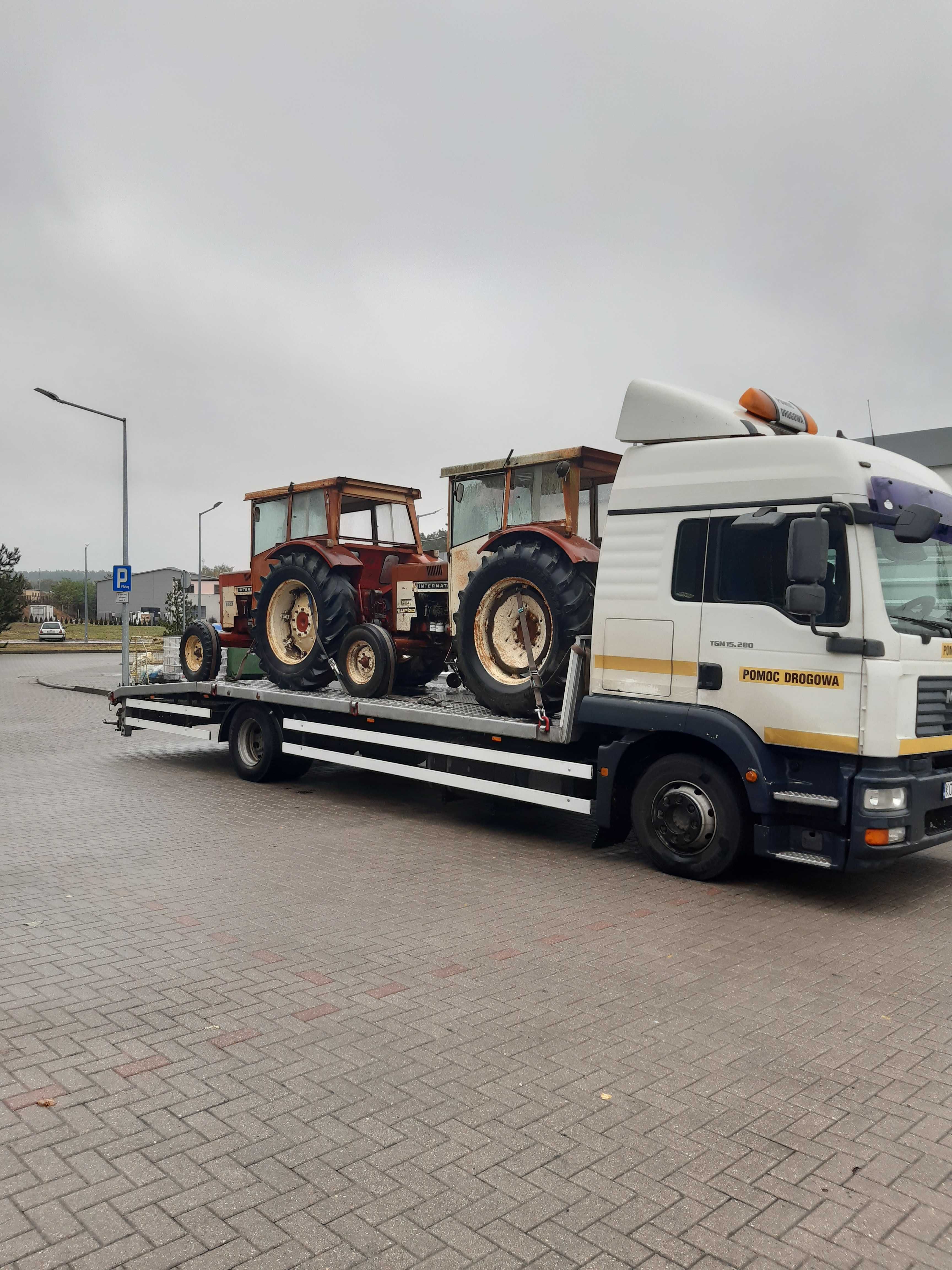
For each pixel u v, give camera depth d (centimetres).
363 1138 330
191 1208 289
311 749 985
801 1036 416
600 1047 403
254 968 493
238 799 988
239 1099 357
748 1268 266
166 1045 403
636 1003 450
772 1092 366
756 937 552
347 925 566
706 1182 305
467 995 458
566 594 749
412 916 586
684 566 667
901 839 586
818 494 608
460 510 902
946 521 649
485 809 941
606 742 726
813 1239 278
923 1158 322
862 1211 292
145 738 1542
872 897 640
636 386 709
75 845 773
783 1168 314
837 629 593
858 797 581
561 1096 360
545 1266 265
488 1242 275
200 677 1167
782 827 628
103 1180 304
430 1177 306
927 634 607
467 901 617
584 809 723
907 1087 371
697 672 655
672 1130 337
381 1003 448
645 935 551
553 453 804
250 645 1188
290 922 571
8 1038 410
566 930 559
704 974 489
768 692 620
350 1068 382
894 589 602
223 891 639
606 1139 330
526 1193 298
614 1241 276
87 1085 367
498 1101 356
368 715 898
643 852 697
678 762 672
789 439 628
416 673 1010
